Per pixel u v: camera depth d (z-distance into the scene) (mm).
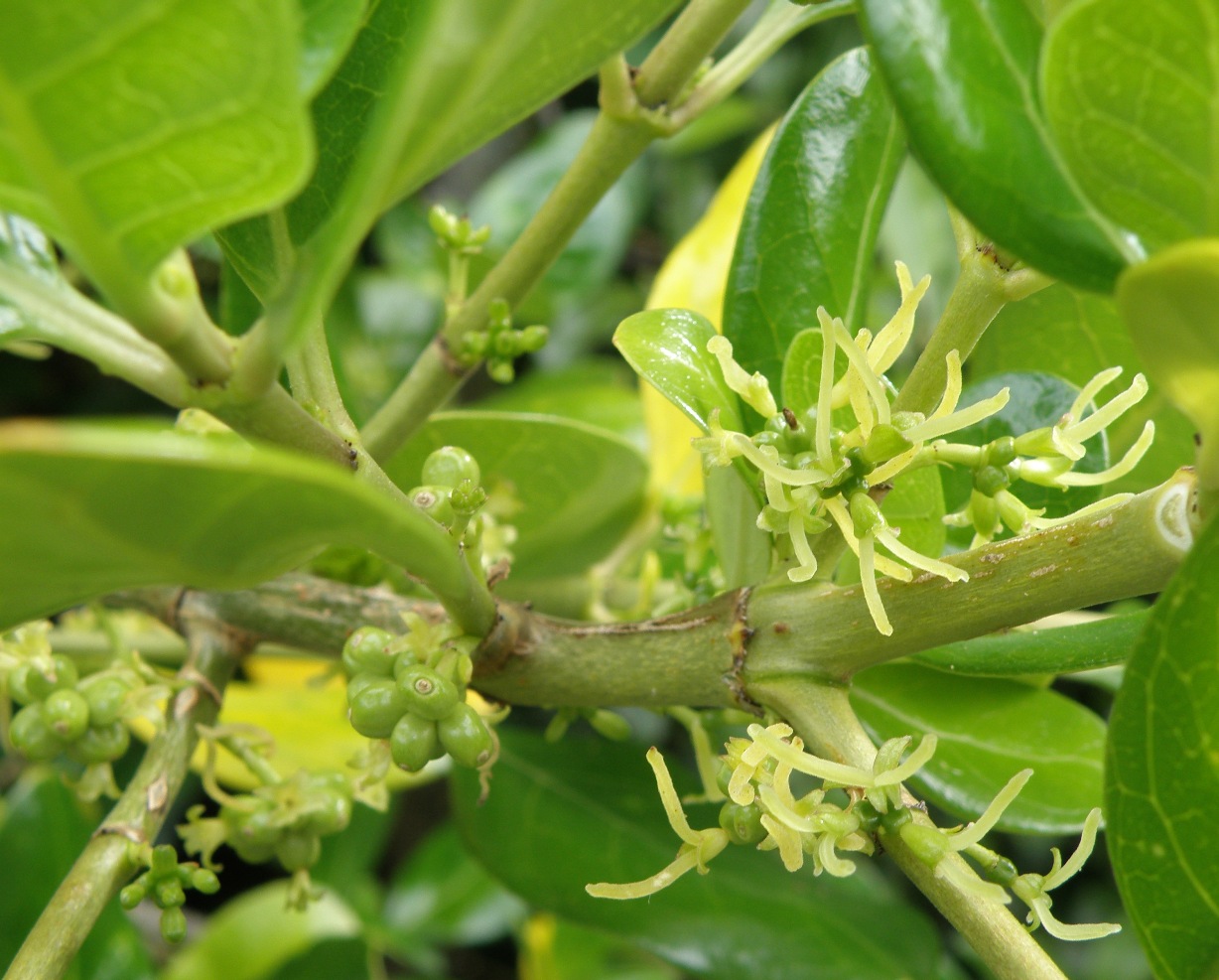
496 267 293
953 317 242
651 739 613
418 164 204
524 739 323
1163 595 212
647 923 307
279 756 337
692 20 277
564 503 331
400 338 572
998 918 225
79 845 320
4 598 206
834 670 240
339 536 206
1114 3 196
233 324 305
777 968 303
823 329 228
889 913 311
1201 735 219
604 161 285
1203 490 215
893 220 468
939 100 212
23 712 272
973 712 290
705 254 348
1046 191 213
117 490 191
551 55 215
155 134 195
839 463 230
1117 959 598
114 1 188
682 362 245
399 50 246
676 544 340
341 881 469
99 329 213
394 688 245
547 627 253
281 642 285
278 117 195
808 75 625
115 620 336
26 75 190
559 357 636
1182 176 203
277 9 190
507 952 728
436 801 692
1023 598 229
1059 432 233
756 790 233
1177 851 225
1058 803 284
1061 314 308
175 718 274
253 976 415
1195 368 201
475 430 318
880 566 228
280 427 215
